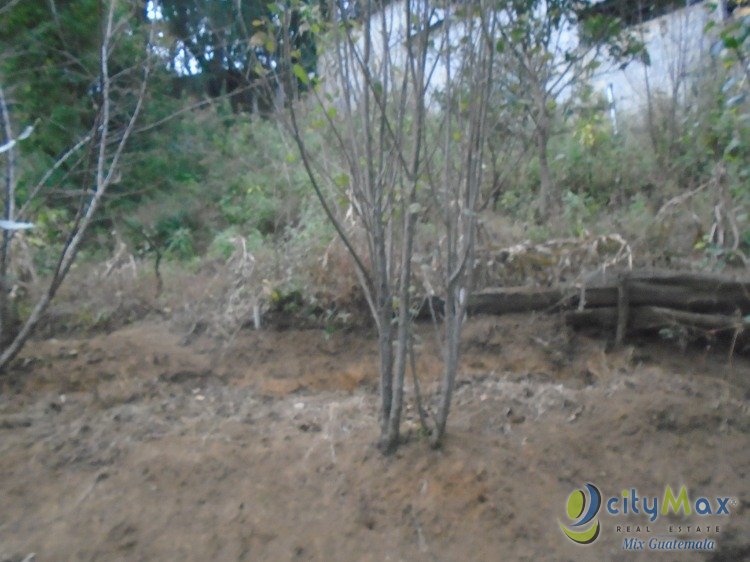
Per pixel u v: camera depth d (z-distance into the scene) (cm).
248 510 388
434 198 416
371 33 480
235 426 463
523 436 453
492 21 418
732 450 451
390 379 426
